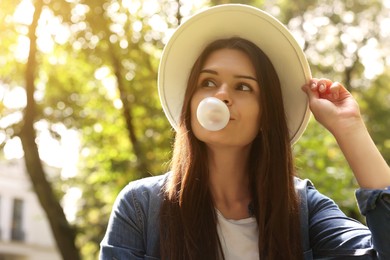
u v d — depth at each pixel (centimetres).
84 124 1147
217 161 198
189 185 195
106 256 193
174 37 205
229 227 198
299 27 1656
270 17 200
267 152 197
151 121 1088
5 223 2558
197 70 196
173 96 212
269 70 198
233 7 201
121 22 1013
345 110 189
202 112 180
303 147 735
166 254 192
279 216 196
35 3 948
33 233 2636
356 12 1719
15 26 1012
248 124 192
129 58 1052
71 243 969
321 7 1684
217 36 206
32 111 969
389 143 1459
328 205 205
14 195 2589
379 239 173
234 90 193
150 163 1014
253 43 205
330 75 1761
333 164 756
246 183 204
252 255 196
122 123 1156
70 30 1000
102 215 1320
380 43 1758
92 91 1169
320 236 197
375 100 1761
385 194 171
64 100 1136
